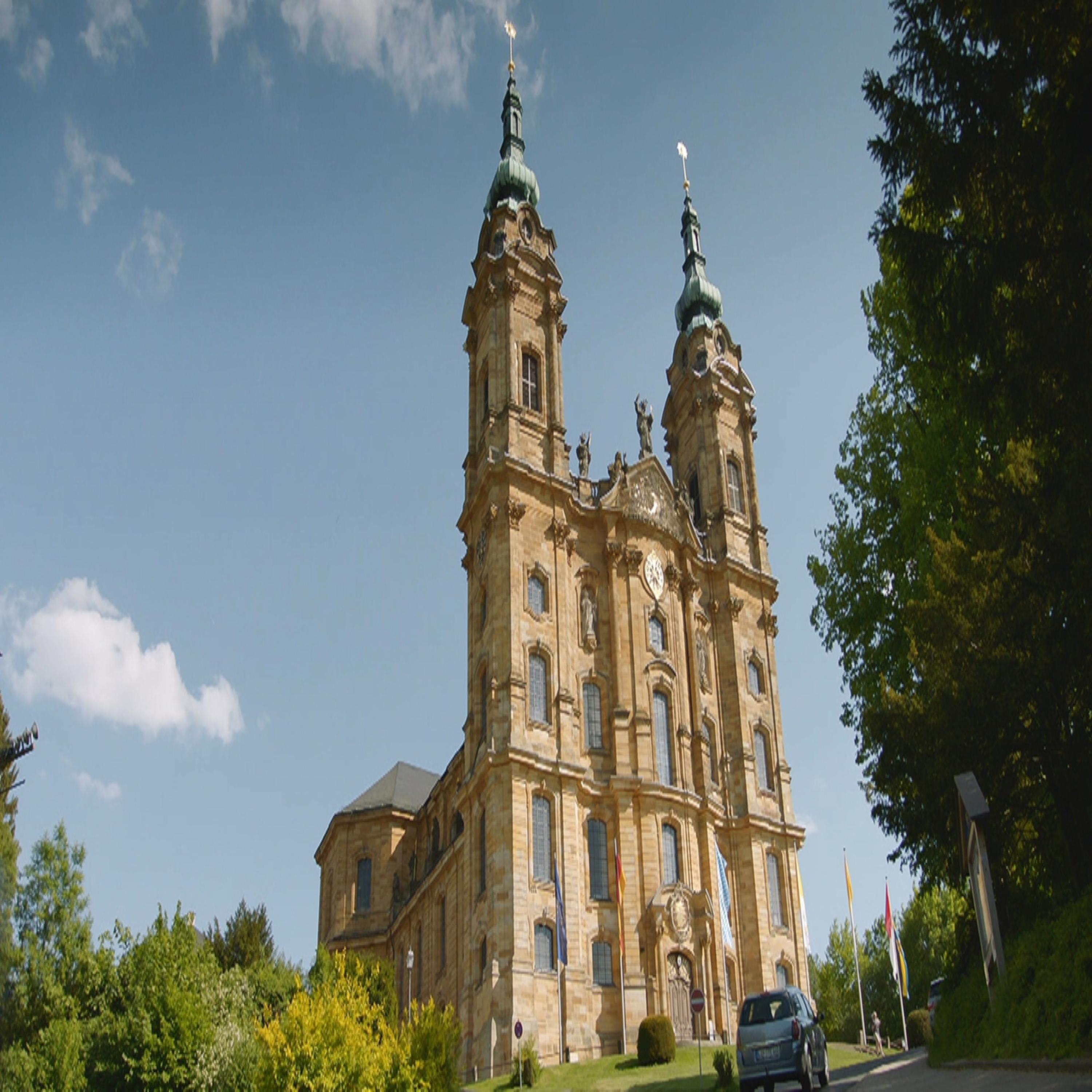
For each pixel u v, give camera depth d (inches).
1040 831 1386.6
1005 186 868.6
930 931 3710.6
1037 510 1114.7
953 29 863.1
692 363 3826.3
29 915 2573.8
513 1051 2372.0
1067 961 833.5
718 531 3516.2
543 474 2989.7
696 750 3065.9
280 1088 1505.9
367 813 4372.5
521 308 3230.8
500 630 2797.7
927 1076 1053.8
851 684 1972.2
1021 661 1268.5
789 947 3100.4
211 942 2989.7
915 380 1742.1
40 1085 1808.6
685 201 4168.3
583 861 2704.2
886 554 1921.8
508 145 3599.9
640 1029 2274.9
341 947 4128.9
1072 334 832.9
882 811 1524.4
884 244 953.5
